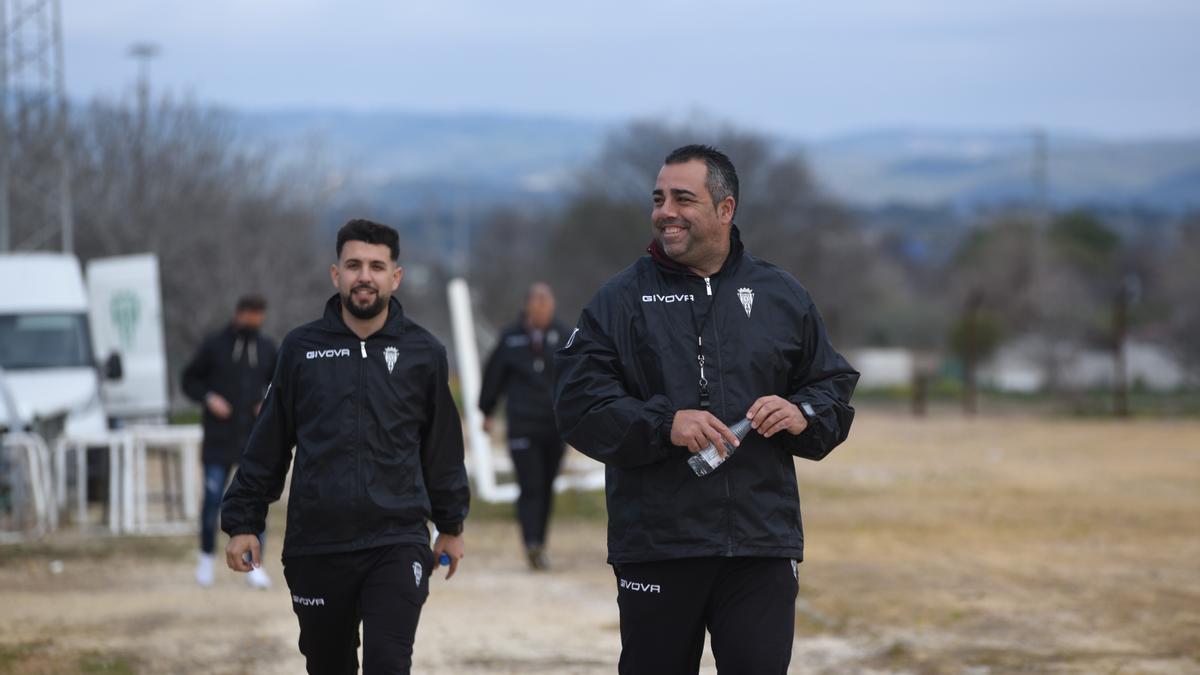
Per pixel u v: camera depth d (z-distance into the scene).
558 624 14.19
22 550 19.39
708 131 98.31
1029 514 23.28
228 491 8.84
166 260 50.66
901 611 14.62
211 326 50.66
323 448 8.55
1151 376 75.81
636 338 7.49
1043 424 44.16
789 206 97.69
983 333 77.56
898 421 46.62
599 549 19.89
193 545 20.03
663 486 7.29
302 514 8.54
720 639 7.34
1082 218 125.06
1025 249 101.00
